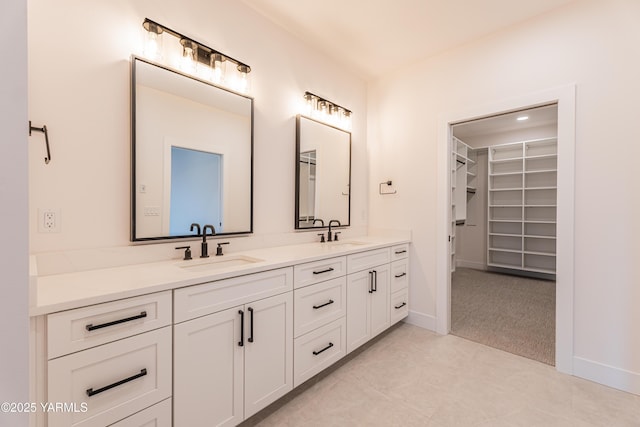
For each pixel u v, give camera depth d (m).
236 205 2.01
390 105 3.08
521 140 4.95
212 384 1.33
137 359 1.11
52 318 0.92
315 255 1.89
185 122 1.74
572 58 2.03
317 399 1.76
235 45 2.02
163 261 1.66
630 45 1.83
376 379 1.96
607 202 1.90
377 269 2.44
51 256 1.31
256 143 2.16
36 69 1.28
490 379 1.96
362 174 3.20
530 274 4.83
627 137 1.84
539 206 4.63
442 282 2.69
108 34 1.47
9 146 0.39
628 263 1.83
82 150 1.39
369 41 2.53
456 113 2.60
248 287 1.48
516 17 2.20
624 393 1.81
